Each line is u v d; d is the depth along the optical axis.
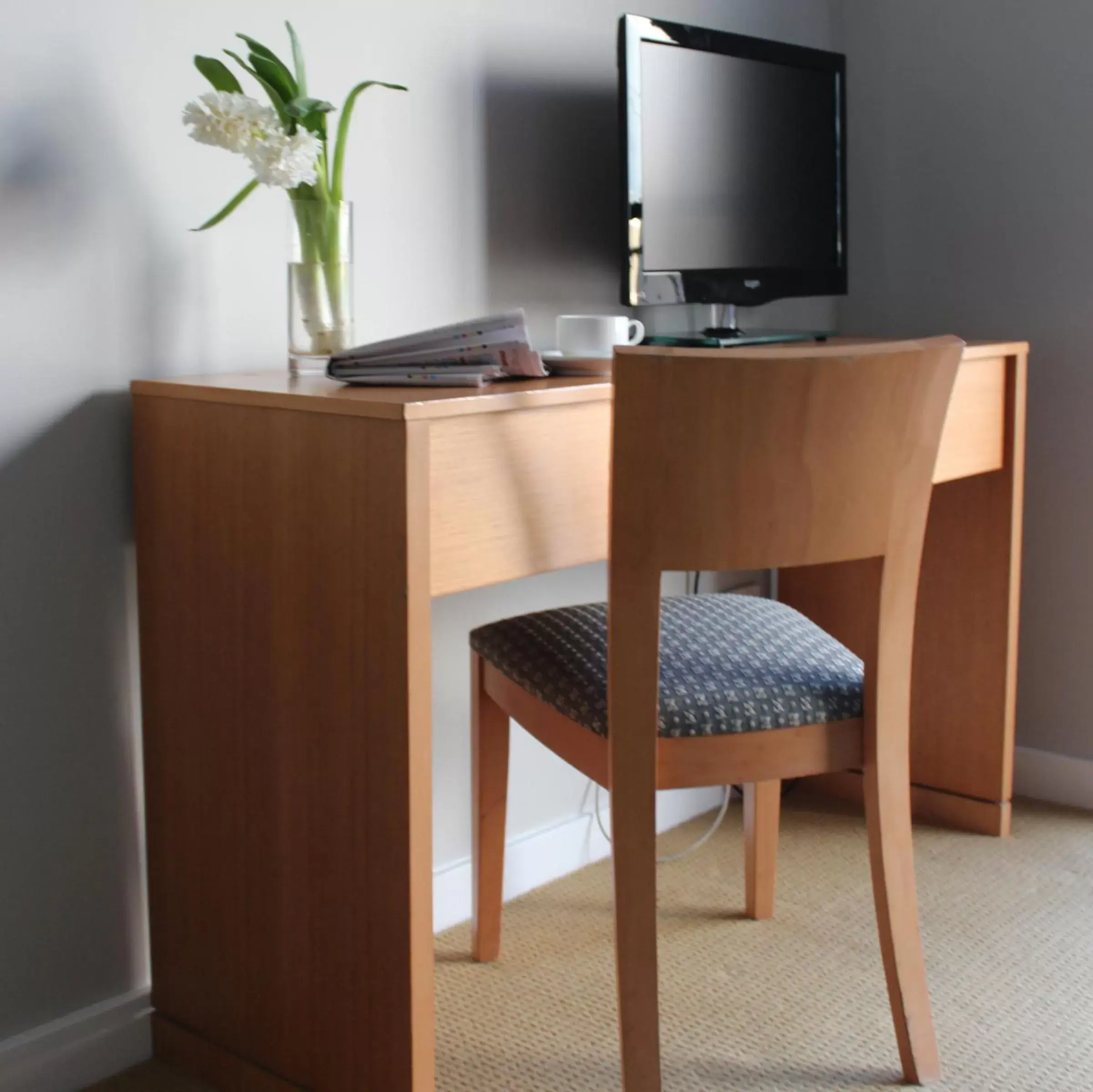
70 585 1.49
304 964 1.42
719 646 1.52
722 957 1.82
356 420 1.27
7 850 1.47
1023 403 2.14
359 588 1.30
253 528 1.40
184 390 1.44
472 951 1.84
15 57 1.38
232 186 1.60
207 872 1.52
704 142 2.03
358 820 1.34
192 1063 1.57
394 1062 1.34
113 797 1.57
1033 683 2.42
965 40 2.36
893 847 1.47
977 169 2.37
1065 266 2.28
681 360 1.23
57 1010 1.54
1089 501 2.31
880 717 1.43
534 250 1.98
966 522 2.22
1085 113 2.23
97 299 1.48
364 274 1.75
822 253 2.28
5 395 1.41
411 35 1.77
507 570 1.37
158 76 1.51
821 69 2.24
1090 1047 1.59
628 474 1.27
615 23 2.07
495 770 1.75
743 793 2.15
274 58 1.48
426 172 1.81
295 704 1.39
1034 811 2.36
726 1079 1.53
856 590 2.34
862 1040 1.61
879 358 1.29
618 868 1.36
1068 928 1.90
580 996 1.72
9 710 1.46
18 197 1.39
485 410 1.30
